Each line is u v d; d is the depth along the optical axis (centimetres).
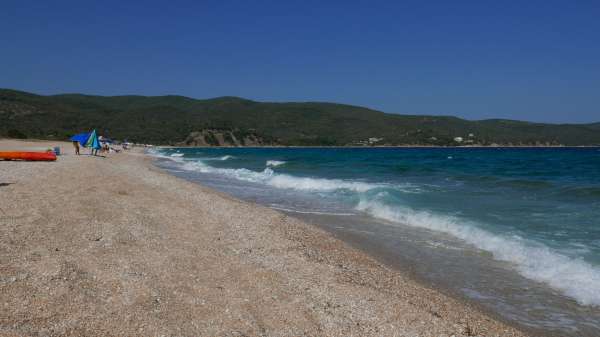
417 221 1227
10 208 948
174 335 449
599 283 708
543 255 848
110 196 1257
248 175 2877
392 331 513
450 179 2533
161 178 1998
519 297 669
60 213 944
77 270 599
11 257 623
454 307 615
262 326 498
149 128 15450
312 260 798
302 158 5828
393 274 757
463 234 1060
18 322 439
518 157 5869
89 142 3559
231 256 775
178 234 898
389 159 5438
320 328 508
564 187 1955
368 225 1200
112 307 498
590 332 553
